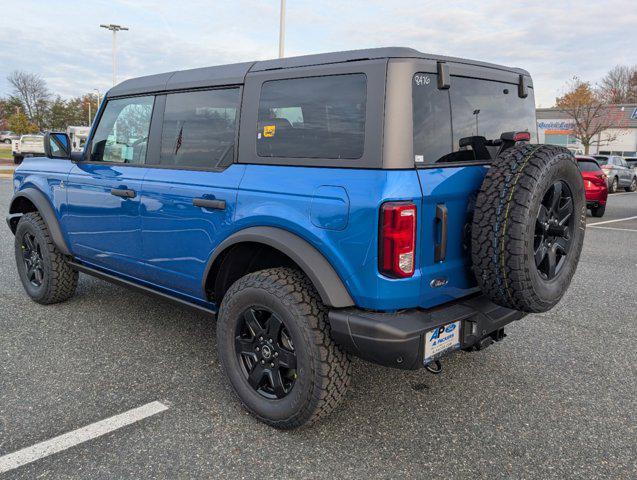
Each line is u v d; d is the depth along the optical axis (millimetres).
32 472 2459
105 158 4086
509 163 2572
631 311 5035
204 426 2875
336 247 2523
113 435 2770
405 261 2420
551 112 47094
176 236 3369
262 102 2969
